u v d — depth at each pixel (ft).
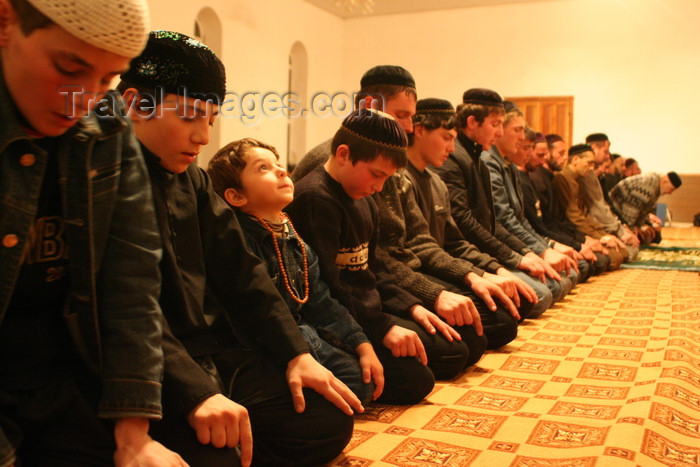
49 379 4.19
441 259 9.53
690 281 17.13
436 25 42.24
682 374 7.80
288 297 6.38
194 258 5.32
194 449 4.41
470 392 7.69
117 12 3.27
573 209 19.89
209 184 5.67
